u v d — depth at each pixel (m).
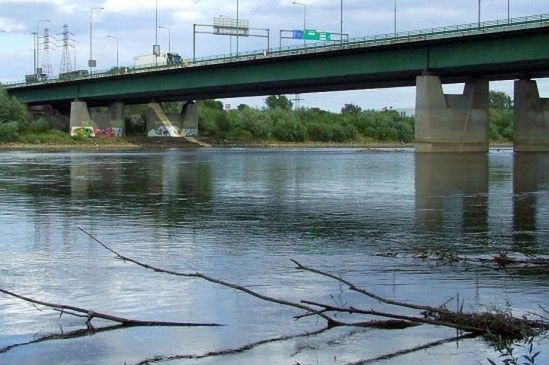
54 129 153.75
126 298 12.14
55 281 13.49
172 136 154.75
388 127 185.62
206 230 20.92
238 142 161.38
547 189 35.81
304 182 41.78
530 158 75.19
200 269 14.70
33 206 28.17
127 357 9.11
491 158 75.69
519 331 9.92
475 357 8.95
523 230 20.86
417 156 82.56
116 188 37.62
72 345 9.60
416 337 9.84
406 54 85.38
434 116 87.25
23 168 59.16
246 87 109.50
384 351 9.25
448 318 10.34
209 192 34.84
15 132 139.50
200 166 62.75
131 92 126.44
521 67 81.56
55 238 19.23
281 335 10.01
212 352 9.27
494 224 22.30
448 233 20.25
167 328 10.38
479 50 77.94
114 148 136.62
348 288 12.82
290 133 169.12
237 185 39.53
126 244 18.16
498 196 32.00
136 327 10.44
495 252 16.80
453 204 28.59
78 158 82.69
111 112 151.00
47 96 149.88
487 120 93.38
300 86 107.06
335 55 90.88
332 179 44.47
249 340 9.77
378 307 11.46
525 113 93.06
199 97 138.25
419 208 27.09
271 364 8.80
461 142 90.81
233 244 18.14
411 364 8.73
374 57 87.62
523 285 12.94
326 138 173.62
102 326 10.50
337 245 17.97
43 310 11.39
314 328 10.33
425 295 12.22
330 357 9.03
